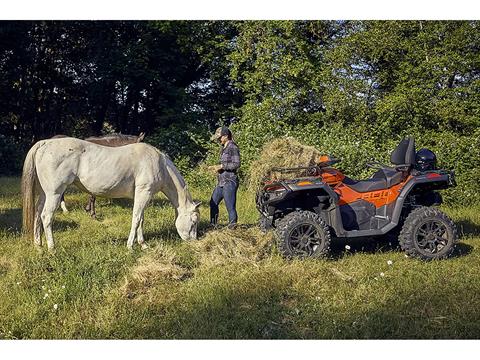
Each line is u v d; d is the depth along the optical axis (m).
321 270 5.12
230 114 17.83
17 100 19.73
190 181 12.84
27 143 20.14
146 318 4.18
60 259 5.38
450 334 3.84
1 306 4.30
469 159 9.58
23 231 6.72
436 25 10.99
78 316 4.11
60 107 20.78
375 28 11.74
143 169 6.06
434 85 11.04
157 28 17.00
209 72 18.39
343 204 5.94
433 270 5.27
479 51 11.07
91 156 5.84
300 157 6.23
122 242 6.45
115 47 17.94
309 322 4.08
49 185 5.72
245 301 4.45
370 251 6.23
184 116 16.70
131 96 19.66
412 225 5.68
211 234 6.04
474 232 7.16
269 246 5.79
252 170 6.51
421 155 6.20
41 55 19.45
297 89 14.59
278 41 14.54
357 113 12.17
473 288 4.73
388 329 3.93
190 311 4.25
